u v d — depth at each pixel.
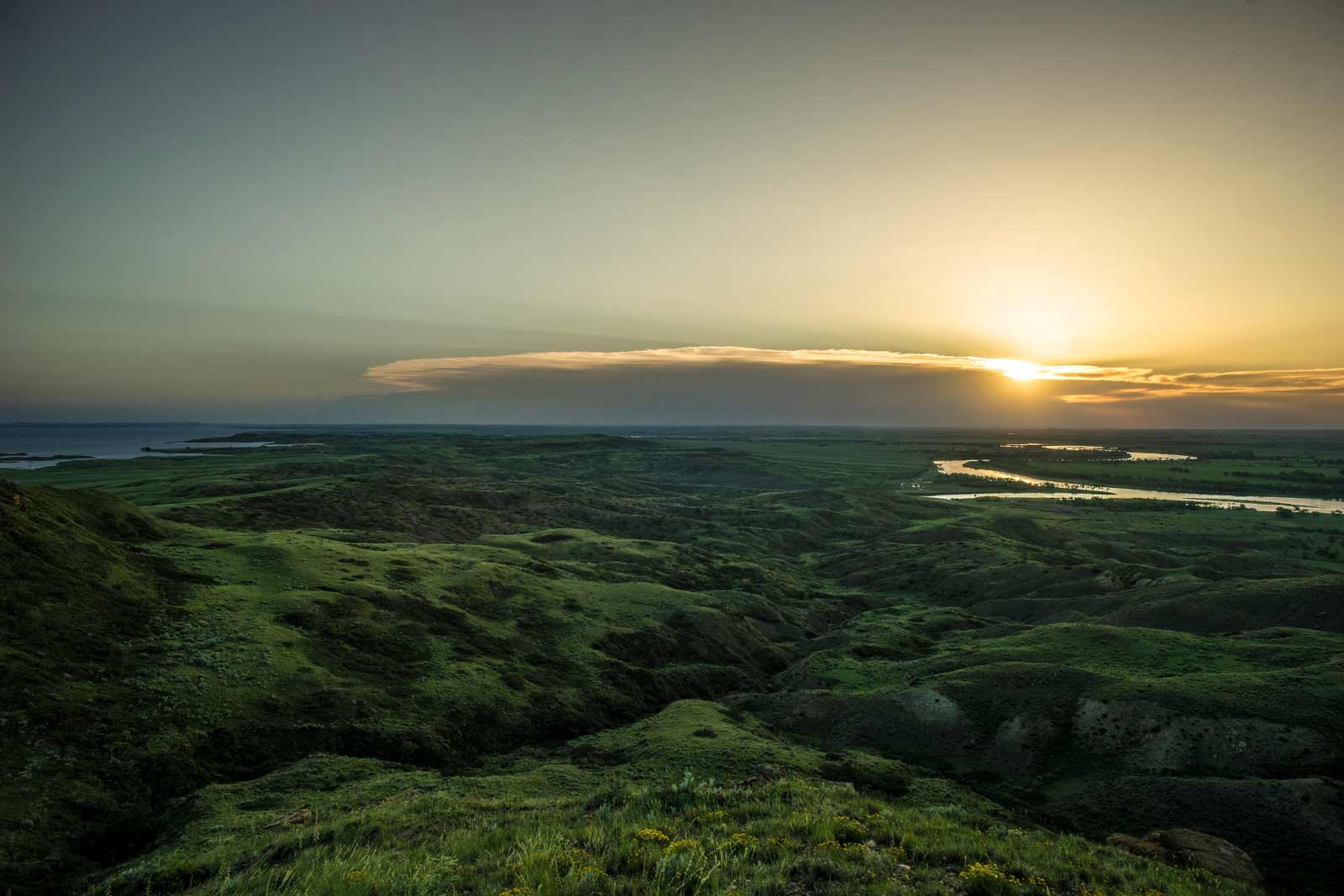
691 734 44.12
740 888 12.38
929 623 87.62
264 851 20.80
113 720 37.56
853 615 106.50
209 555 64.25
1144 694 45.81
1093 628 62.28
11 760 32.38
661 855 13.62
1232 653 53.53
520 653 62.34
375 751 42.50
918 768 44.69
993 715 49.88
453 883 13.02
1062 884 15.36
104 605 47.75
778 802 19.05
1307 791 35.03
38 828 29.23
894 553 140.00
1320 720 40.31
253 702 42.78
